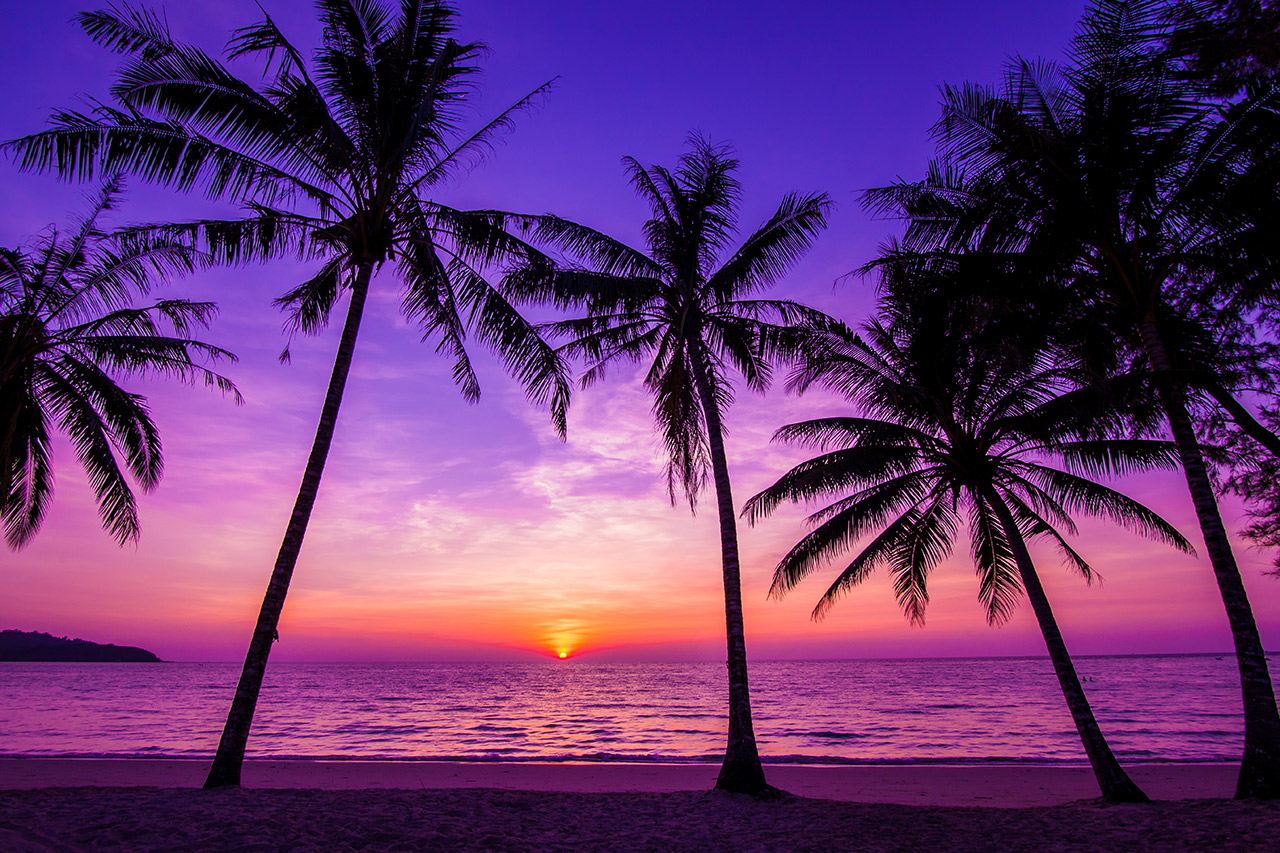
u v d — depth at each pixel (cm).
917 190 1086
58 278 1273
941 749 2362
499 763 1708
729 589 1126
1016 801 1232
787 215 1246
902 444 1284
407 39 1098
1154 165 928
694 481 1398
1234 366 1041
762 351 1271
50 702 4647
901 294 1212
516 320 1139
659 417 1371
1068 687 1089
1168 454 1120
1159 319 1053
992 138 983
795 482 1254
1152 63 908
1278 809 806
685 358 1314
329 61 1080
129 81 936
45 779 1341
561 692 6481
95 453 1345
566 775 1543
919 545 1403
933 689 6019
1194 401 1080
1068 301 1061
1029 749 2347
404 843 736
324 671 14462
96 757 1825
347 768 1606
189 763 1603
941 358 1251
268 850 664
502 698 5591
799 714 3853
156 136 964
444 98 1123
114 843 664
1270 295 950
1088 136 945
